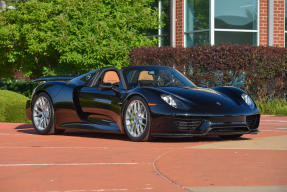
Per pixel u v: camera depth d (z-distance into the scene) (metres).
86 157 9.02
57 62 26.91
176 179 6.81
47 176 7.18
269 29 27.73
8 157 9.08
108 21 24.19
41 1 25.55
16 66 27.55
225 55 21.39
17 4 25.38
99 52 23.36
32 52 24.98
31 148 10.45
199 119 11.31
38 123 14.21
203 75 21.50
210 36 27.25
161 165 7.98
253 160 8.38
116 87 12.66
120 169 7.70
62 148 10.43
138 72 12.96
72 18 24.36
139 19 25.06
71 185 6.53
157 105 11.39
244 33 27.80
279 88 22.06
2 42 25.58
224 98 12.09
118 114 12.38
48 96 14.03
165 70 13.27
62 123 13.80
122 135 13.73
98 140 12.22
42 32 24.38
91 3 23.98
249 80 21.50
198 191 6.04
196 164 8.01
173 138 12.51
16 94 18.64
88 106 13.20
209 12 27.39
